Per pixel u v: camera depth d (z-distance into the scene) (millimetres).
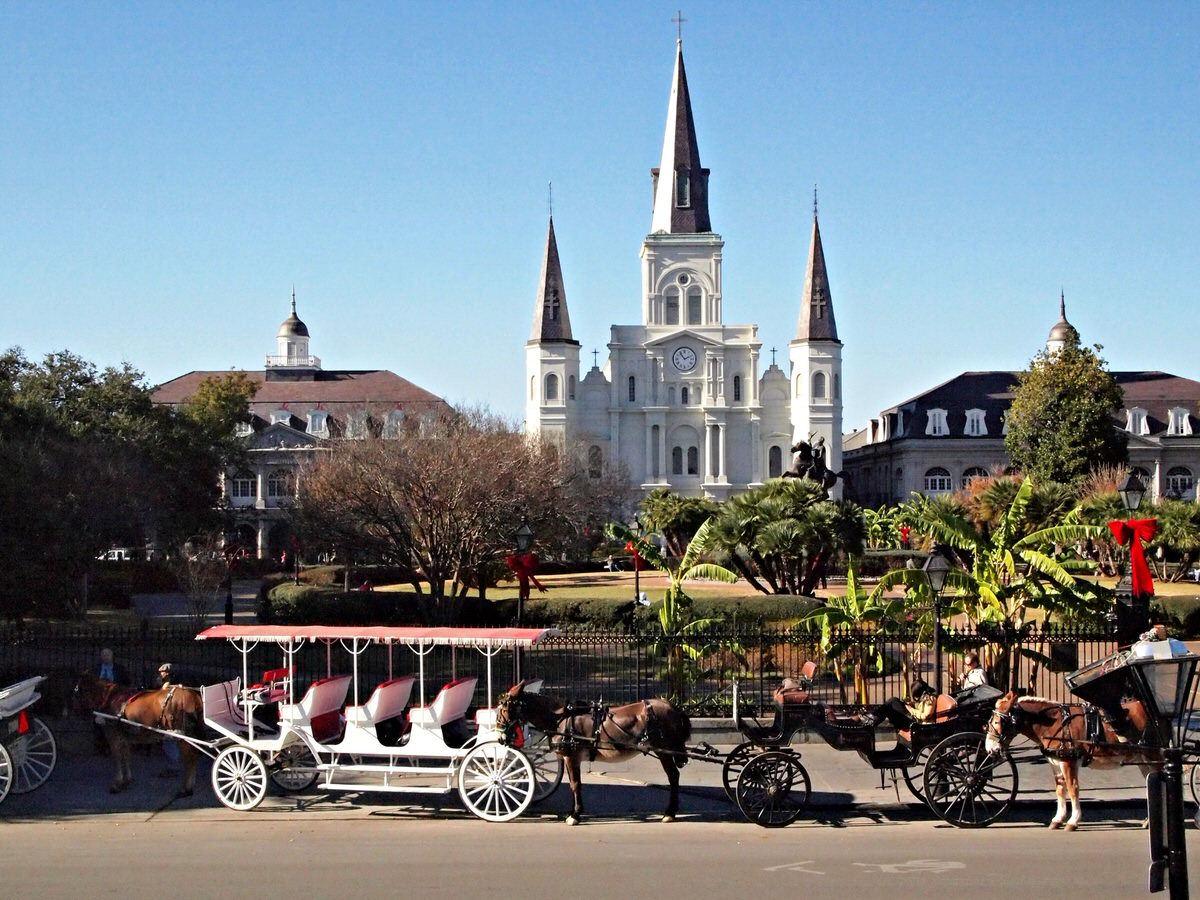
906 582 26406
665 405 117438
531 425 118125
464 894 14125
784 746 18531
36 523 31984
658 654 27469
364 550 48719
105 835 17219
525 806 17781
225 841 16844
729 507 40781
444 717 18672
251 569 82625
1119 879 14719
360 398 114875
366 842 16750
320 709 18906
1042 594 25562
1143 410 115750
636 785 20500
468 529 44062
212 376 114312
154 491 64812
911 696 19859
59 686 25891
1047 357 85625
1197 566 58906
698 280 119312
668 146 121500
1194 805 18562
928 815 18312
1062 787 17547
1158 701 10648
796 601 36312
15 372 64938
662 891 14242
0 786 18594
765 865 15430
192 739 19219
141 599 62750
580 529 73750
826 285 117875
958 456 117875
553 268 117500
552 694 27578
